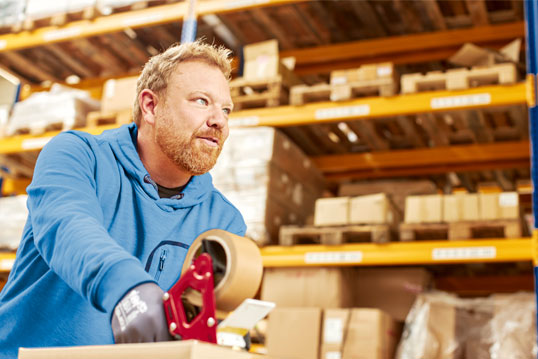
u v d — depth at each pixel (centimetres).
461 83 427
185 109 148
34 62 662
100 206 137
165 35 609
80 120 536
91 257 102
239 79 487
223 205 178
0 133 563
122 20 534
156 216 156
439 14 512
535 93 390
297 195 495
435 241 411
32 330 136
